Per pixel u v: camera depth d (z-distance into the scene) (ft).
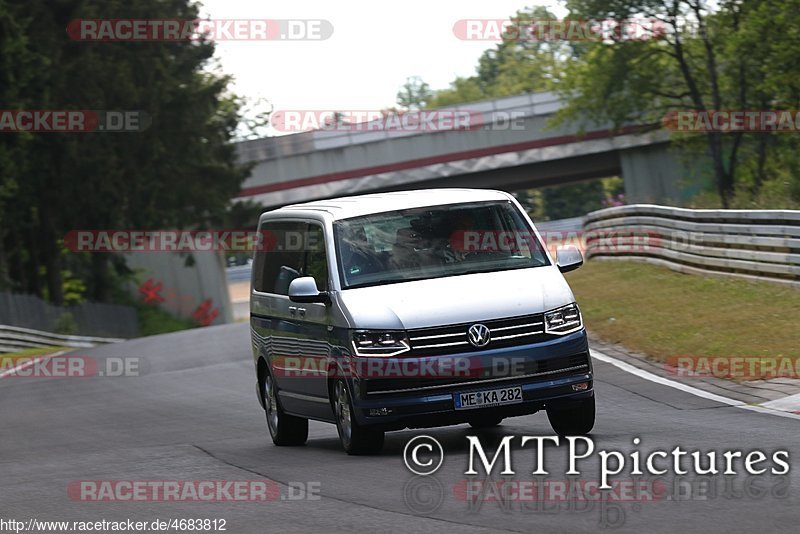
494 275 83.82
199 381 163.12
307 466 80.33
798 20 345.72
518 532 53.98
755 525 52.13
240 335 245.04
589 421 82.64
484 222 87.45
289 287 90.43
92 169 416.87
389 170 491.72
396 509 61.72
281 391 95.86
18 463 97.86
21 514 70.38
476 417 79.30
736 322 137.28
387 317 79.77
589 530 53.26
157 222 450.71
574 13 405.39
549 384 79.61
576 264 88.38
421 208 88.28
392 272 84.64
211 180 462.60
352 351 80.07
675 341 130.82
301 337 89.66
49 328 372.17
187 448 97.76
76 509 70.95
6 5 375.66
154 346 247.70
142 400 146.00
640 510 56.75
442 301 80.43
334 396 85.30
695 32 404.77
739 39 366.84
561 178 533.14
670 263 218.79
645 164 488.85
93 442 108.99
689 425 83.30
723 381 105.19
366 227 87.45
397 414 78.79
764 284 168.14
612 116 433.07
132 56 432.25
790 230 163.43
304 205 97.50
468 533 54.49
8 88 378.12
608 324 155.33
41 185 416.87
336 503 65.05
